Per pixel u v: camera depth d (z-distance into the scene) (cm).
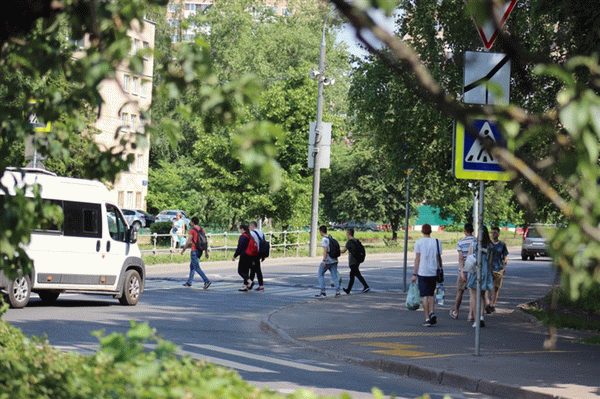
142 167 12481
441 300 3828
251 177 454
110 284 3459
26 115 836
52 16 625
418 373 2002
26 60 708
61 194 3328
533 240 8325
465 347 2400
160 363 795
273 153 453
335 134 8144
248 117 7906
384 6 327
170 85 626
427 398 757
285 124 7919
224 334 2692
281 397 723
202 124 616
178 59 630
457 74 4003
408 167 4712
